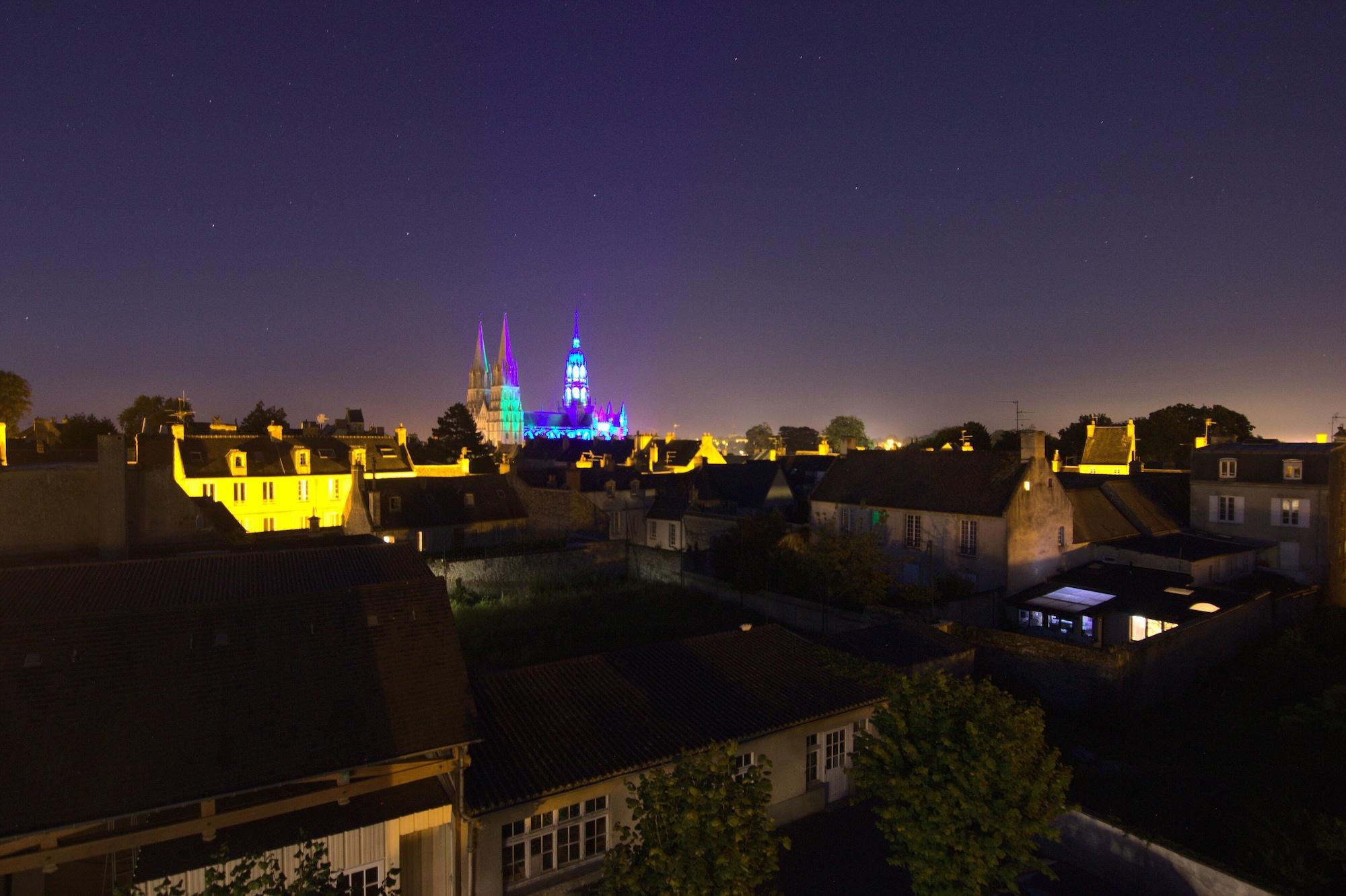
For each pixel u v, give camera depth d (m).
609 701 20.33
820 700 21.70
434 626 19.06
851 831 20.78
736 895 13.04
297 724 15.87
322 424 96.94
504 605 43.31
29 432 83.12
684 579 48.06
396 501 53.97
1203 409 86.75
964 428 97.19
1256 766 23.73
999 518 38.44
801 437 146.25
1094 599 36.16
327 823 16.06
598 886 17.81
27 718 14.39
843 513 47.72
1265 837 16.78
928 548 42.34
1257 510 43.72
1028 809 15.25
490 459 108.75
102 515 34.03
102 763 14.18
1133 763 24.34
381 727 16.27
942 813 14.73
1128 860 18.23
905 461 47.06
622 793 18.25
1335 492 41.50
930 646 30.00
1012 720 15.98
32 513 34.06
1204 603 34.62
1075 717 28.12
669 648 23.83
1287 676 31.20
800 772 21.25
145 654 16.14
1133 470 59.47
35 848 13.41
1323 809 19.92
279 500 64.62
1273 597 37.19
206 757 14.80
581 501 59.75
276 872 14.97
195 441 63.91
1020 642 30.80
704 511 59.28
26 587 17.75
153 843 14.53
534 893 17.08
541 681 20.94
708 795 13.77
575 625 39.06
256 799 15.30
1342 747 24.50
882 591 37.72
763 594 42.00
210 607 17.53
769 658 24.03
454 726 16.72
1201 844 18.31
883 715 17.33
